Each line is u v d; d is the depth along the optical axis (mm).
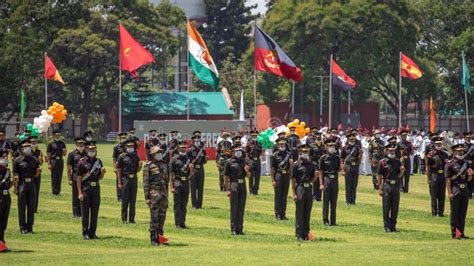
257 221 44375
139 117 167625
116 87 167375
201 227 41844
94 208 37719
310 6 151000
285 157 45344
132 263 29859
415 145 75125
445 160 46812
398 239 38406
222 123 87125
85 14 155250
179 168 41281
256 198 55062
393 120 172625
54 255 32500
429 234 39969
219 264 29531
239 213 39562
